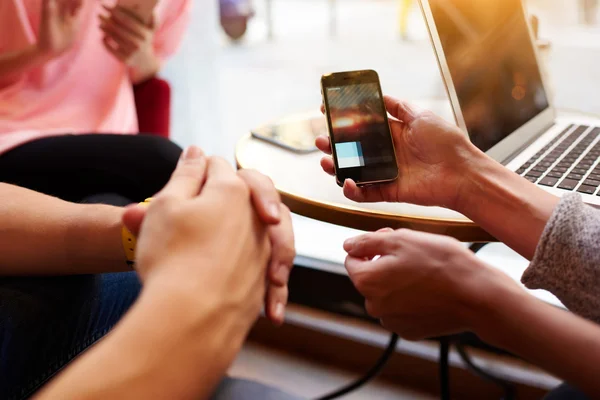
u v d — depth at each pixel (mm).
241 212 375
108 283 637
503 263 1241
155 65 1379
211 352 318
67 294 587
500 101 816
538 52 994
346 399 1229
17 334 538
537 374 1190
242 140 915
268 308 451
